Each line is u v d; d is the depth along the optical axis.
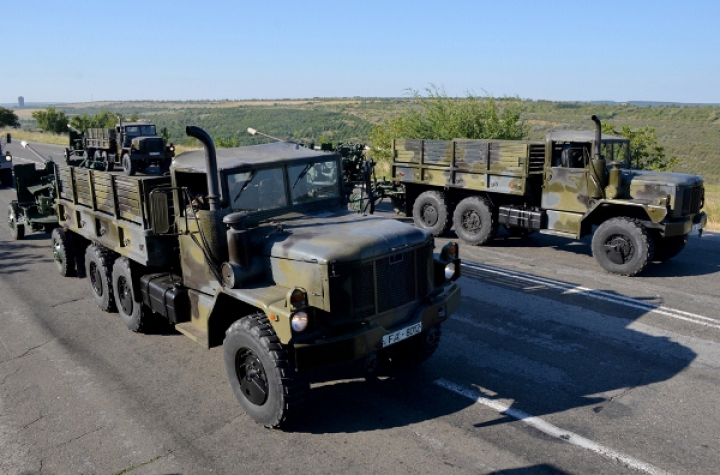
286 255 4.95
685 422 4.94
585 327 7.20
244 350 4.97
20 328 7.32
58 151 33.16
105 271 7.45
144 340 6.91
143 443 4.71
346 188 6.58
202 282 5.71
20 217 12.18
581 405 5.26
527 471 4.26
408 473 4.25
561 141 10.55
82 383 5.79
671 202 9.39
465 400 5.37
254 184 5.69
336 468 4.32
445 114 21.17
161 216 5.57
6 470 4.36
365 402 5.35
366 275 4.84
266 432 4.85
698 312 7.71
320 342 4.52
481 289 8.78
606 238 9.70
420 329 5.14
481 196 12.21
